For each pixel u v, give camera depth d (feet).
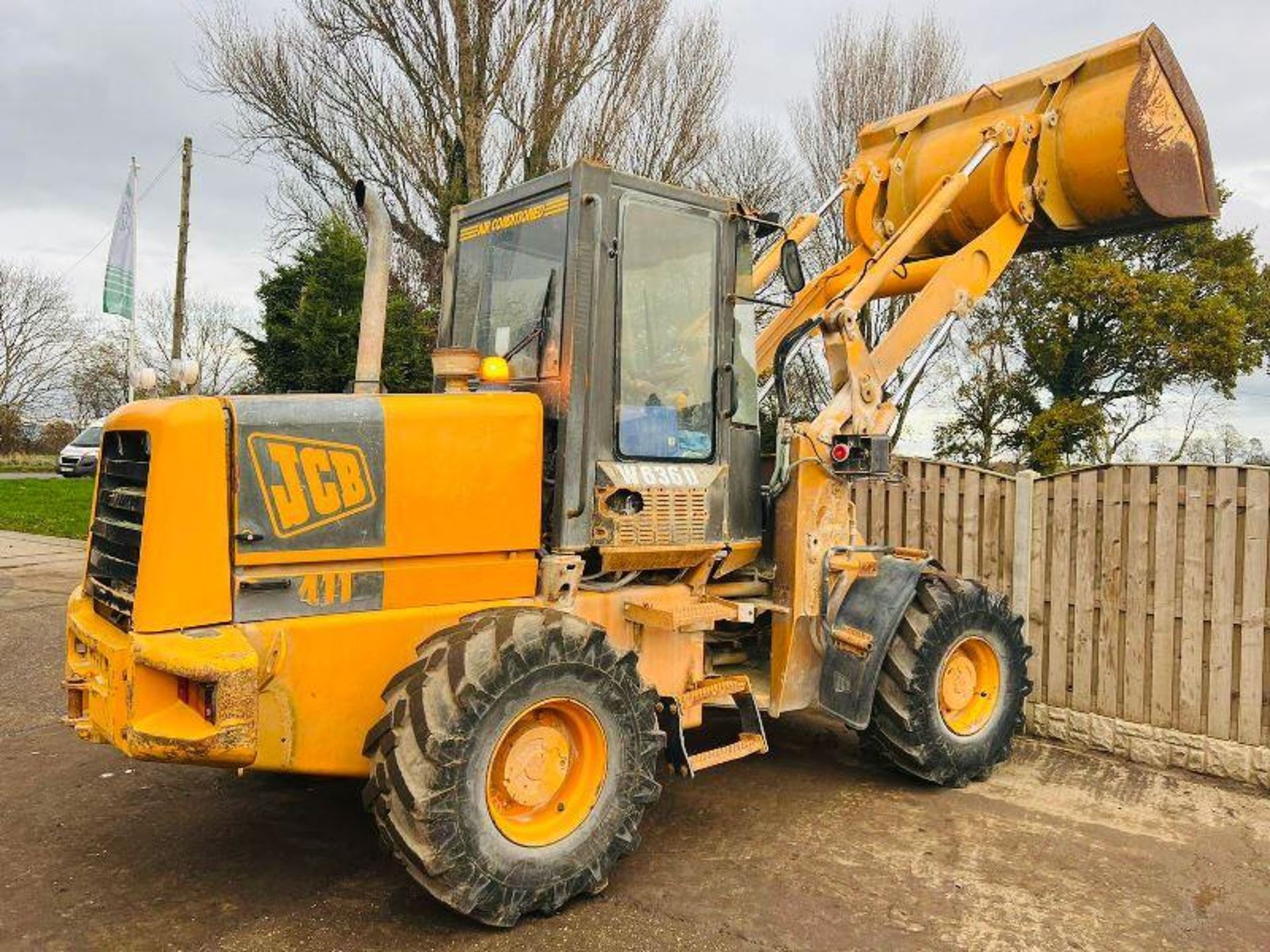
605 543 13.02
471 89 51.49
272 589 11.07
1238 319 69.67
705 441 14.35
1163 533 17.15
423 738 10.27
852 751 17.71
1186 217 17.39
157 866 12.57
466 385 13.19
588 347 12.85
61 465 93.50
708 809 14.70
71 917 11.18
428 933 10.88
